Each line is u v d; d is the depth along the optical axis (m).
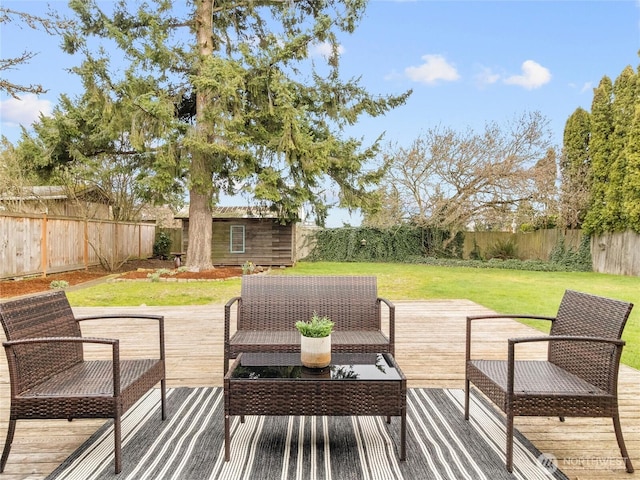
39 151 11.23
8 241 9.30
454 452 2.36
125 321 5.79
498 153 14.60
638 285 10.32
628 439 2.51
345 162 11.93
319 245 17.94
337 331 3.43
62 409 2.12
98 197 14.68
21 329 2.21
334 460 2.27
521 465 2.22
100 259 12.53
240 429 2.63
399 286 10.21
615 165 12.70
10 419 2.14
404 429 2.27
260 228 15.45
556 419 2.79
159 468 2.18
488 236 17.27
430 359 4.09
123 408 2.17
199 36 11.24
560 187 14.53
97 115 10.52
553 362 2.68
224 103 9.96
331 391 2.26
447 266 15.78
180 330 5.26
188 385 3.39
